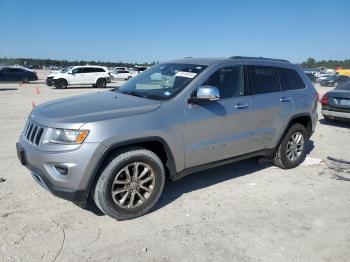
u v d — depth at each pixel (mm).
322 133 9266
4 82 35250
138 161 3967
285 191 5012
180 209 4340
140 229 3836
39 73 66375
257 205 4520
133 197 4012
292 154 5980
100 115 3785
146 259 3307
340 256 3447
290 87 5824
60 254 3340
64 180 3619
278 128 5535
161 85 4684
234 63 5047
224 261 3307
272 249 3525
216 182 5270
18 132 8438
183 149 4324
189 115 4320
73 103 4297
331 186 5258
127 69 45812
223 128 4711
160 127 4027
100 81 29469
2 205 4246
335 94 10172
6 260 3215
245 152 5168
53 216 4035
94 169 3646
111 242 3564
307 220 4152
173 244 3562
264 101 5250
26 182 5000
